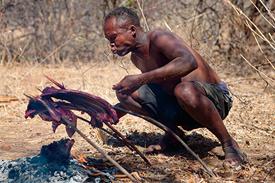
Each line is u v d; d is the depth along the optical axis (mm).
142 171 3166
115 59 9273
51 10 10758
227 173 3072
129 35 3174
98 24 10672
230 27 8664
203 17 9094
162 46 3107
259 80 7480
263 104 5664
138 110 3598
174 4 10289
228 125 4672
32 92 6793
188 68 2928
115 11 3189
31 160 3004
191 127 3643
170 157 3531
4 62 9094
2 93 6621
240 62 8406
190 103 3092
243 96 6242
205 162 3363
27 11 10906
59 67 9477
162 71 2914
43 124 5105
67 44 10898
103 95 6059
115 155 3627
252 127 4543
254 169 3121
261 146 3816
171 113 3547
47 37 10602
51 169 2852
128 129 4594
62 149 2971
